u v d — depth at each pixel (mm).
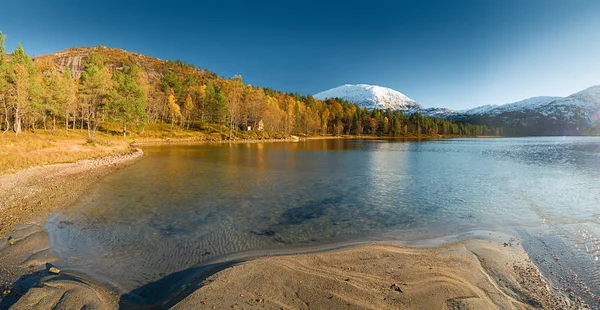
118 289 8023
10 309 6730
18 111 53281
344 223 14008
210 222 14062
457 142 119375
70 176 26312
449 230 12922
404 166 36281
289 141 113688
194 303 6863
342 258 9680
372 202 18109
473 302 7070
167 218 14648
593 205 16969
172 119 103438
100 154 42719
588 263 9398
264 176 28016
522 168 34094
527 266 9188
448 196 19688
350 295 7305
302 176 28109
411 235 12328
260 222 14125
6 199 17391
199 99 121500
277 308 6715
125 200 18250
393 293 7434
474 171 31672
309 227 13430
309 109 160625
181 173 29469
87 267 9305
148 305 7301
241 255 10289
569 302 7281
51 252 10375
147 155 48281
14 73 53031
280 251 10641
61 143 45156
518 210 16047
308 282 7957
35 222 13586
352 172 30953
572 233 12250
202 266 9461
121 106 76500
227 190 21562
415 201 18328
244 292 7387
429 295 7352
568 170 32156
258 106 117938
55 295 7355
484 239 11656
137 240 11672
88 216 14789
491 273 8711
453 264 9266
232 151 58938
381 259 9609
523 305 7148
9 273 8789
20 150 34188
